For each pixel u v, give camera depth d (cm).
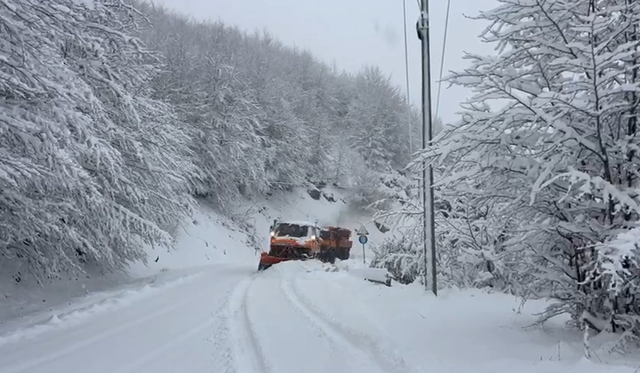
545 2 602
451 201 1332
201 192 3572
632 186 586
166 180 1680
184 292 1227
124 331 771
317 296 1095
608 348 537
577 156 598
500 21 664
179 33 4581
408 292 1138
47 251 1196
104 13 1053
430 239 1046
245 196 4403
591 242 586
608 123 601
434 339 655
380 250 1719
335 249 2502
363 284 1327
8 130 805
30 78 813
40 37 832
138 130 1534
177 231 2450
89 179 1042
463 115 645
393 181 1623
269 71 5181
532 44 648
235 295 1155
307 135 5225
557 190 612
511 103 608
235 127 3831
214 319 852
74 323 848
